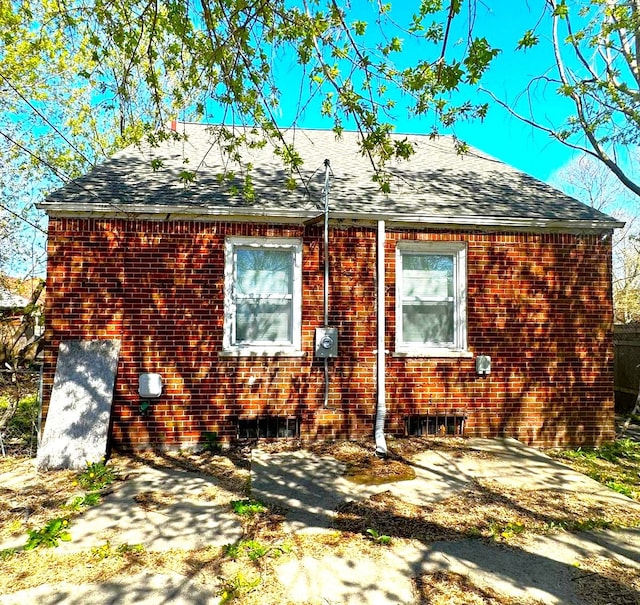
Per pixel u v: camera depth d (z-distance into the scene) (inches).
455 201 328.8
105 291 280.7
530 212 319.0
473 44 149.2
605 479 244.8
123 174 329.1
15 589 138.7
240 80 196.5
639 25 318.7
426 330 315.0
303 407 294.2
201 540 168.1
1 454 270.2
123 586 140.2
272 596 135.6
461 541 169.2
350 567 151.0
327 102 201.6
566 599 136.1
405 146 200.7
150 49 203.8
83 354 272.7
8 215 573.0
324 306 294.8
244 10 170.4
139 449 278.7
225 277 293.0
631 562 157.5
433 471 240.1
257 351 291.0
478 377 308.8
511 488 219.0
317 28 177.0
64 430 252.8
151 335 283.3
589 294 318.3
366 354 300.7
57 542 165.6
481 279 311.4
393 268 305.3
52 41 571.8
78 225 280.1
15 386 333.4
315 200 307.9
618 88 341.7
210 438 285.0
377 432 284.0
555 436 311.6
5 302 589.0
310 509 194.1
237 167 358.3
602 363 317.1
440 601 134.3
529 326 313.3
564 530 179.3
